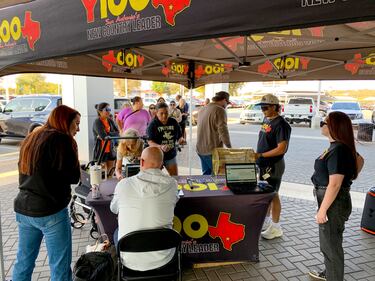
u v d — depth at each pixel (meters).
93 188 2.68
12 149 9.93
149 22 1.74
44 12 2.12
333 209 2.31
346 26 3.36
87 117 7.45
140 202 2.01
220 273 2.87
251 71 5.07
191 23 1.62
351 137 2.28
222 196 2.74
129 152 3.45
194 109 18.39
